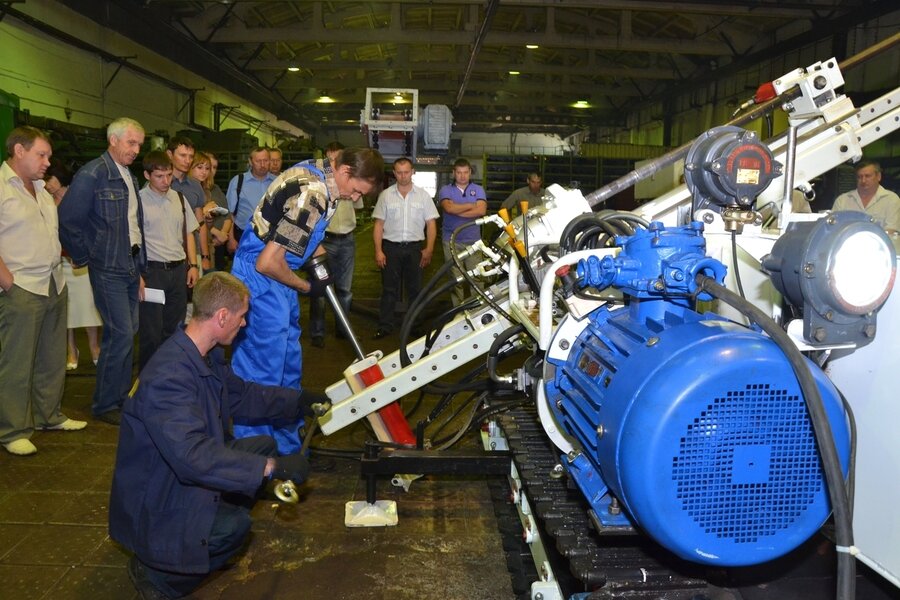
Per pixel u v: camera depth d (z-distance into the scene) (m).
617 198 13.86
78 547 2.64
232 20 16.28
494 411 2.98
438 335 3.11
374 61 20.14
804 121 2.50
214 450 1.95
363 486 3.26
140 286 3.99
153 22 14.68
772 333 1.34
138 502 2.06
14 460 3.42
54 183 4.56
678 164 8.95
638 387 1.41
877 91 11.82
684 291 1.55
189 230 4.68
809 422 1.40
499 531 2.81
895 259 1.47
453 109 28.62
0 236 3.31
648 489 1.36
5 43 10.03
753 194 1.83
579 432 1.78
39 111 10.99
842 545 1.27
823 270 1.44
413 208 6.10
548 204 2.54
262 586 2.41
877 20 12.48
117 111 13.74
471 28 16.25
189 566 2.04
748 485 1.40
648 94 23.80
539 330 1.98
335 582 2.43
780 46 14.82
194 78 18.02
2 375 3.43
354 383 2.99
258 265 2.83
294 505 3.04
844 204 4.66
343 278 6.01
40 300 3.46
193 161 5.42
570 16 17.78
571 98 26.64
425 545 2.71
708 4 13.40
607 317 1.89
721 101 18.97
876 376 1.64
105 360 3.89
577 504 2.01
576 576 1.68
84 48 12.23
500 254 2.87
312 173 2.88
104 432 3.82
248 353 3.02
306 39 16.31
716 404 1.36
